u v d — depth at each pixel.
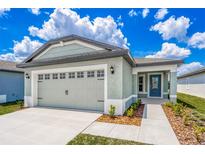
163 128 5.09
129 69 9.80
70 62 8.36
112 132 4.72
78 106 8.48
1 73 12.96
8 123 5.82
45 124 5.63
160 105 9.84
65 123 5.72
